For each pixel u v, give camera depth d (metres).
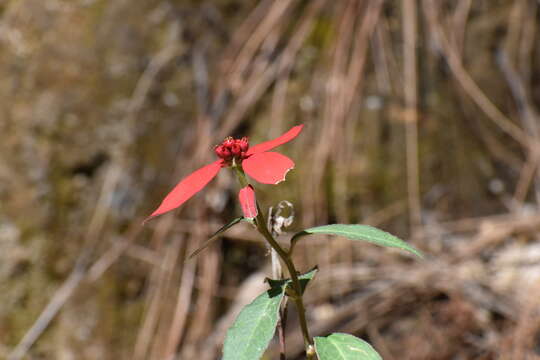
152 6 1.29
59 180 1.22
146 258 1.26
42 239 1.21
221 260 1.31
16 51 1.23
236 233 1.31
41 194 1.21
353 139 1.36
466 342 1.25
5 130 1.21
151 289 1.25
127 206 1.25
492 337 1.24
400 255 1.35
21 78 1.23
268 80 1.36
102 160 1.25
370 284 1.32
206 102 1.31
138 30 1.28
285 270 1.30
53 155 1.22
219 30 1.35
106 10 1.26
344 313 1.28
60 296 1.21
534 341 1.23
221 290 1.30
